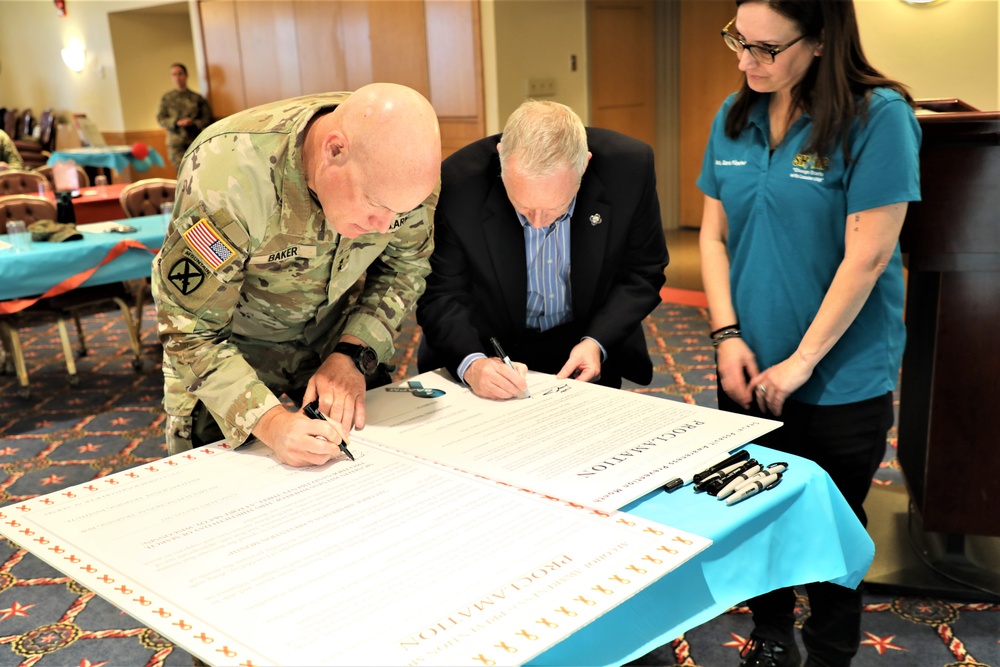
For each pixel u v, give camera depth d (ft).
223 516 3.73
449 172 5.75
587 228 5.80
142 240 13.85
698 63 23.53
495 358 5.37
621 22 22.62
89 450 11.91
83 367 15.97
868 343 5.57
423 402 5.11
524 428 4.59
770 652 5.53
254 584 3.16
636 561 3.18
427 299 5.83
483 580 3.10
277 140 4.25
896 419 11.28
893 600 7.52
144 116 37.22
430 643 2.75
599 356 5.82
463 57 20.54
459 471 4.07
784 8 4.87
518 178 4.81
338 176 3.89
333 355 5.11
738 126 5.65
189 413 5.08
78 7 36.70
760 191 5.56
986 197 6.16
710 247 6.29
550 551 3.28
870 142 5.04
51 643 7.52
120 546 3.51
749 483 3.76
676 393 12.73
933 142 6.14
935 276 6.80
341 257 4.79
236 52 27.71
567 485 3.83
